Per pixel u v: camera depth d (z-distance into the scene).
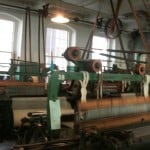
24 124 2.62
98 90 2.18
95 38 8.52
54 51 7.52
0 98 3.72
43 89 4.12
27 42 6.82
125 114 2.47
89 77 2.08
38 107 3.36
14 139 3.78
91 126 2.07
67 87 2.44
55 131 1.92
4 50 6.64
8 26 6.69
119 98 2.39
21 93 3.95
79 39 8.00
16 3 6.59
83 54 2.96
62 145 1.86
